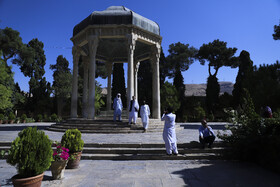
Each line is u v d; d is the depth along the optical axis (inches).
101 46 690.2
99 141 309.6
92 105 509.4
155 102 576.4
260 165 215.8
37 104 1371.8
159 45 602.9
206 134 269.4
